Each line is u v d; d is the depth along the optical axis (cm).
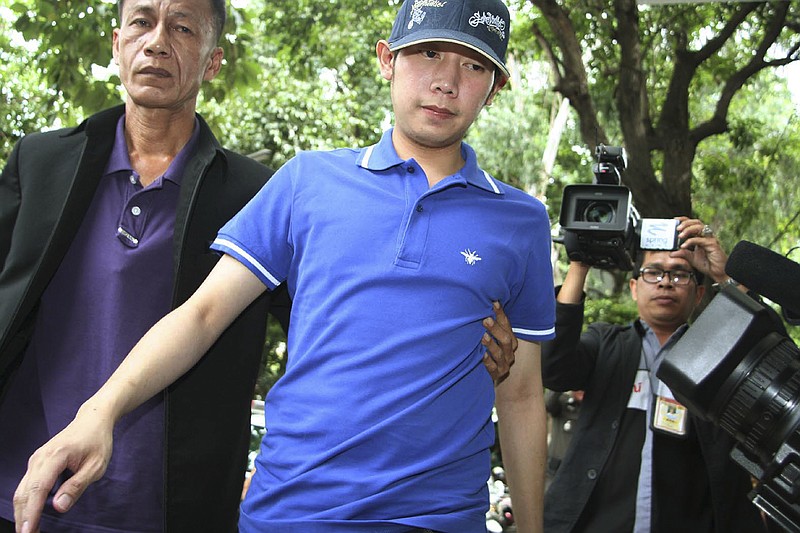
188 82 243
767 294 212
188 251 231
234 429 234
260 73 741
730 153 1550
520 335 224
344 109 1662
